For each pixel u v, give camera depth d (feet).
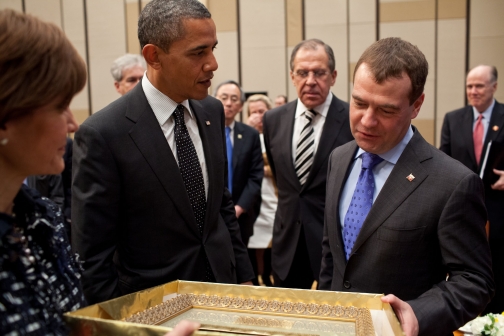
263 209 12.42
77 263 3.04
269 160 9.30
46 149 2.38
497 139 11.75
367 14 18.97
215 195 5.23
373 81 3.88
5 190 2.45
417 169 4.15
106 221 4.58
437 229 3.97
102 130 4.56
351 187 4.77
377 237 4.16
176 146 4.92
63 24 21.22
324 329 2.94
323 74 8.29
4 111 2.20
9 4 21.34
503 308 10.21
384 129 4.01
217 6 20.24
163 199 4.75
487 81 11.99
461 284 3.74
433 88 18.63
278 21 19.83
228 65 20.45
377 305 3.25
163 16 4.50
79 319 2.54
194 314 3.21
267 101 14.67
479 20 17.95
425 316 3.51
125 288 4.84
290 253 8.55
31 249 2.59
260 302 3.31
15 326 2.20
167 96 4.91
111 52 21.07
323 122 8.56
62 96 2.35
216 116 5.61
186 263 4.88
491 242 10.18
